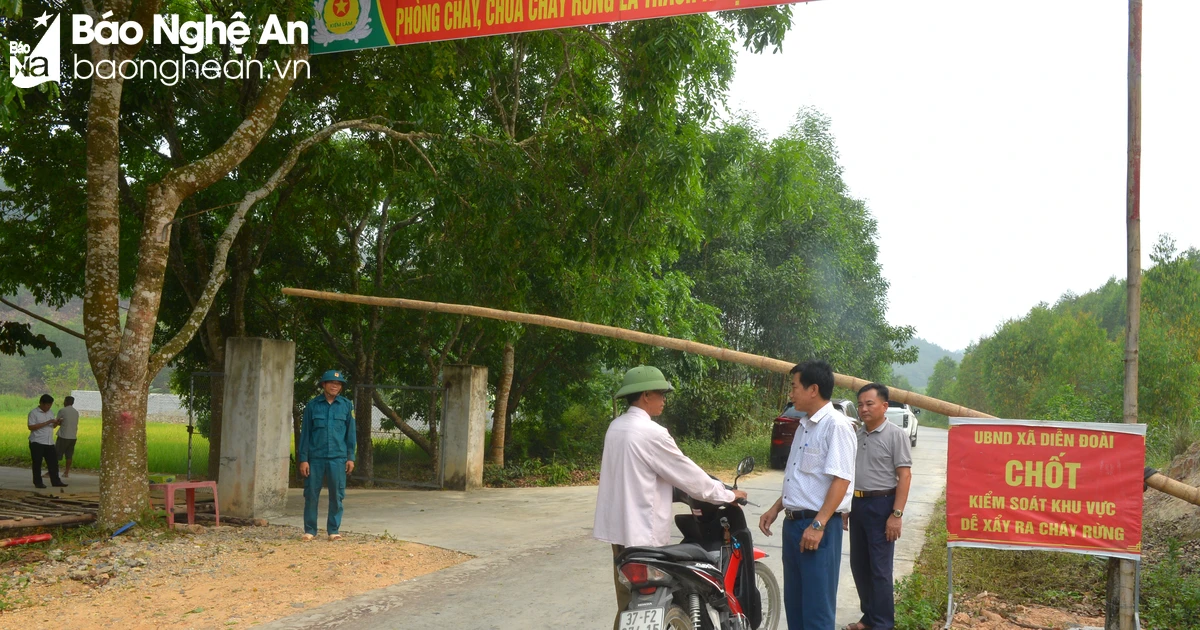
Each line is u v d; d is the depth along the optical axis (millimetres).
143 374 8961
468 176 11961
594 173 12719
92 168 8938
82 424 32812
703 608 4312
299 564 7586
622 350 16797
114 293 9062
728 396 21125
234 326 13789
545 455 19828
